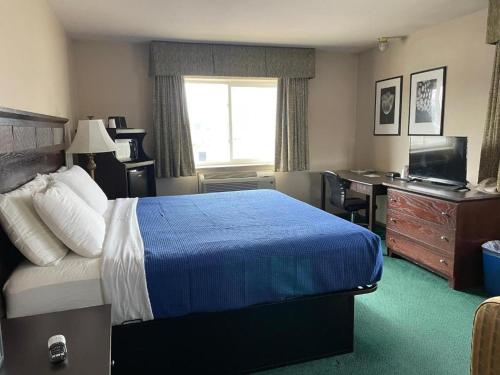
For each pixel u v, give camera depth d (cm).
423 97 397
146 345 181
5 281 158
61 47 350
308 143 498
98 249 175
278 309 201
